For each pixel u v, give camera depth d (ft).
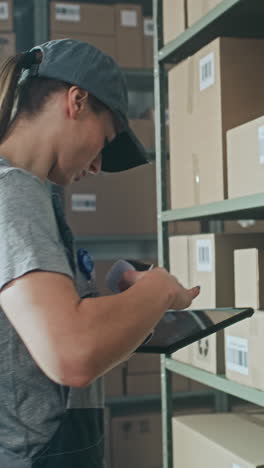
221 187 5.89
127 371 10.50
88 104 3.25
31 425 3.09
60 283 2.70
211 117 6.04
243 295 5.65
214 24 6.13
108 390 10.44
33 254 2.71
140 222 10.92
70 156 3.26
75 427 3.24
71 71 3.20
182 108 6.62
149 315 2.83
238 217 7.09
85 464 3.30
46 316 2.63
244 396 5.39
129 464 10.29
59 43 3.35
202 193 6.26
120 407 11.07
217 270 6.09
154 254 12.64
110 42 10.98
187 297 3.08
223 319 3.67
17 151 3.21
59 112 3.19
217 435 5.94
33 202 2.84
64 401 3.17
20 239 2.73
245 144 5.51
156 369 10.60
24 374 3.05
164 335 3.67
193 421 6.50
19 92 3.26
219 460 5.60
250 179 5.45
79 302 2.71
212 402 11.24
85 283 3.46
